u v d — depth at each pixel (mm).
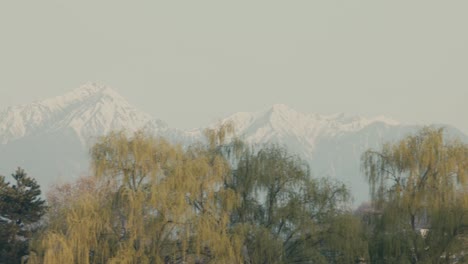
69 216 66688
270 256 67812
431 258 68938
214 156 74250
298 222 70750
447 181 70500
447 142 73875
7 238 83188
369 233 73625
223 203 70500
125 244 65750
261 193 74125
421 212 72188
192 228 66812
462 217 68688
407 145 73438
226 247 66062
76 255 64875
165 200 66625
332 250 71375
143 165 69000
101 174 69188
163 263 66625
